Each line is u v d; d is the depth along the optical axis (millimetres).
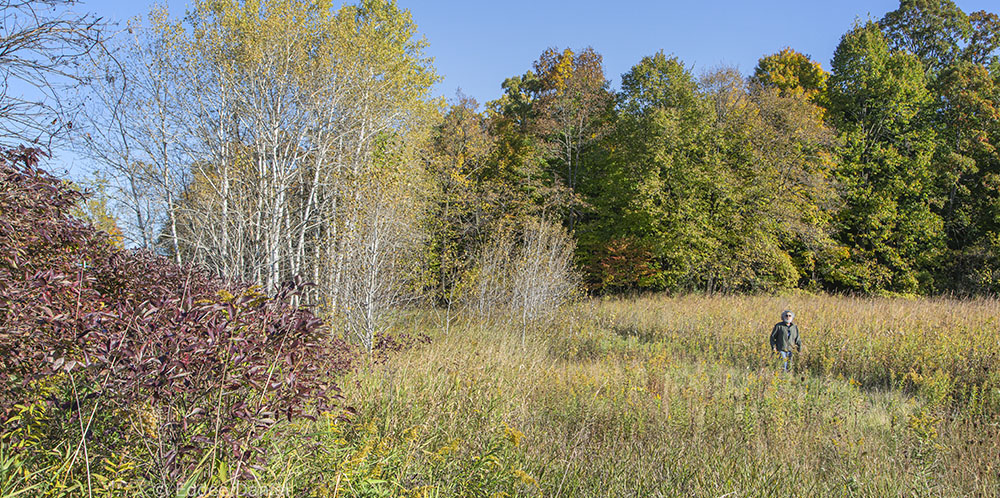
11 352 2961
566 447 5160
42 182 3596
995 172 29875
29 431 3086
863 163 30969
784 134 27953
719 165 28297
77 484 2809
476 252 23141
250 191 14688
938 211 31250
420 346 9227
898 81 30672
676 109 29953
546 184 33281
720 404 7031
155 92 15195
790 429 6168
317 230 15469
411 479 3887
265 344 3100
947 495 4699
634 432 5918
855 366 11273
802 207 28422
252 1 15719
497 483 4129
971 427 6520
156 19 15148
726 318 16938
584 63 34781
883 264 30000
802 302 21312
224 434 2895
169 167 15891
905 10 35125
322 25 16484
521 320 17109
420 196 19703
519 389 6922
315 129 16344
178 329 2936
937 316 15875
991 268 27609
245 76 15633
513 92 40125
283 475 3391
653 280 28938
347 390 5559
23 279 3227
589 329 16688
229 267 13992
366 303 10852
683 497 4293
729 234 28156
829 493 4641
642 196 28234
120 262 4504
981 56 33750
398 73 18953
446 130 29109
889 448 5777
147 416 2861
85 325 2840
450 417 5289
